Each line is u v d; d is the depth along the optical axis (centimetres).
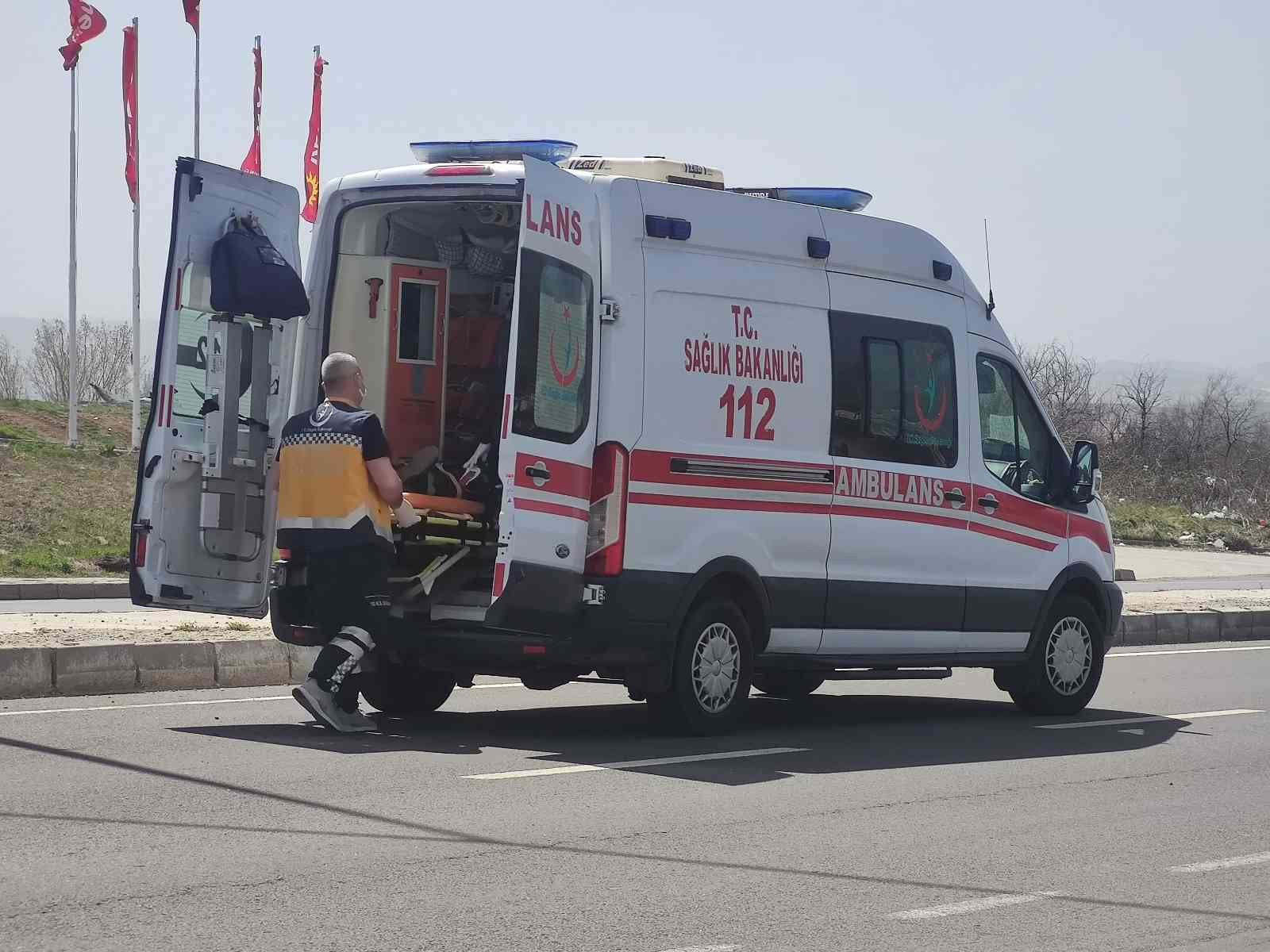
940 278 1111
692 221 961
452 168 950
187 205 939
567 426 891
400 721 1014
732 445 966
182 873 584
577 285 902
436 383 1032
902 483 1062
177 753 834
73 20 3108
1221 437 5388
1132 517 4069
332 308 1008
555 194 889
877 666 1054
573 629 901
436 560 944
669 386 935
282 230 990
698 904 572
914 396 1078
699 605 959
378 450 912
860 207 1088
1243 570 3155
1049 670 1164
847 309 1042
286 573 963
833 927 550
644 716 1079
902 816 747
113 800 709
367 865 609
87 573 2275
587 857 638
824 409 1018
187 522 953
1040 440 1175
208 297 955
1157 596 2178
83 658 1093
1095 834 725
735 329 973
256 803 712
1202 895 616
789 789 806
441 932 523
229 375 962
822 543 1013
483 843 654
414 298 1024
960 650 1105
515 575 862
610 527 905
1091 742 1020
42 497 2658
